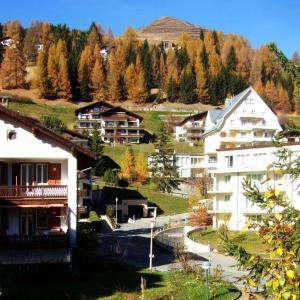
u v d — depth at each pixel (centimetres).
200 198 8031
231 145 9494
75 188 3416
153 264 4062
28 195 3369
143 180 10125
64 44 19462
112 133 13450
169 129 15088
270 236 887
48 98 17438
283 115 14862
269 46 1092
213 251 4806
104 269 3591
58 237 3262
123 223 7669
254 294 936
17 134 3369
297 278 845
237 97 10088
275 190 928
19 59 18088
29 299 2598
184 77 18038
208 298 2664
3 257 3188
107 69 18925
